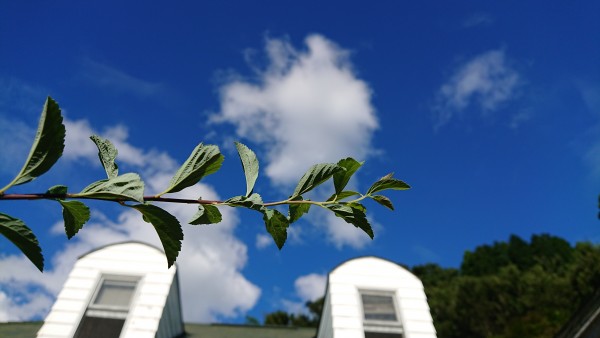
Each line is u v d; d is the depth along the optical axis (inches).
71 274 233.9
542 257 1407.5
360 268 260.1
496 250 1667.1
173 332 277.3
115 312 223.3
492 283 1178.0
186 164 32.3
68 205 30.6
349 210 36.8
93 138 32.7
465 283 1240.2
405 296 247.6
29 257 27.8
